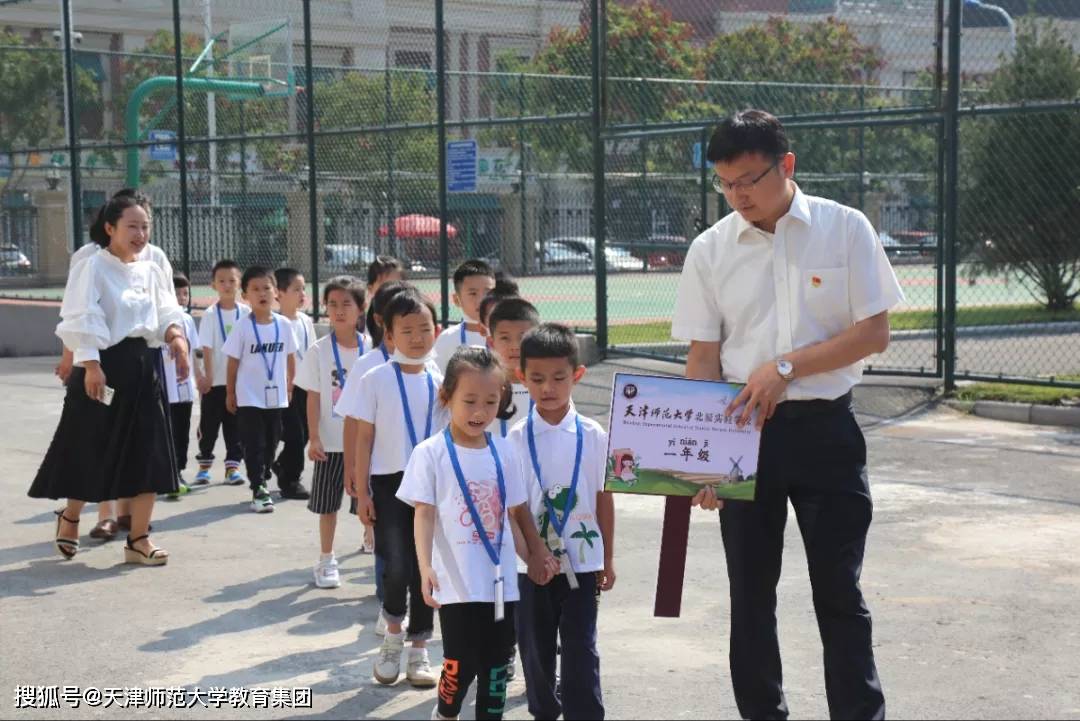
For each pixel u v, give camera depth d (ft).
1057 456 30.22
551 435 14.78
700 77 65.00
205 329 30.22
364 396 17.39
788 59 67.67
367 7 62.59
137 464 22.61
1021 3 67.00
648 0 63.77
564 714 13.93
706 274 13.84
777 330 13.34
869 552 22.24
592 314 64.28
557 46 64.75
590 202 66.28
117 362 22.61
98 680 16.80
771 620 13.74
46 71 64.90
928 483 27.63
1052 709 15.12
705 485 13.19
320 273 56.75
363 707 15.83
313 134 48.57
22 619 19.56
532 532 14.46
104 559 23.27
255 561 23.02
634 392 13.21
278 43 64.44
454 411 14.43
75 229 58.75
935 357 37.45
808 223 13.19
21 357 57.36
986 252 59.00
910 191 72.33
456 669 14.24
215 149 64.13
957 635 17.83
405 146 59.88
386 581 16.63
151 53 75.77
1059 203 56.70
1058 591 19.85
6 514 27.04
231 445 30.48
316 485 21.27
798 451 13.23
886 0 67.41
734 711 15.25
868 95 70.28
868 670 13.20
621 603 19.75
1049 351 48.06
